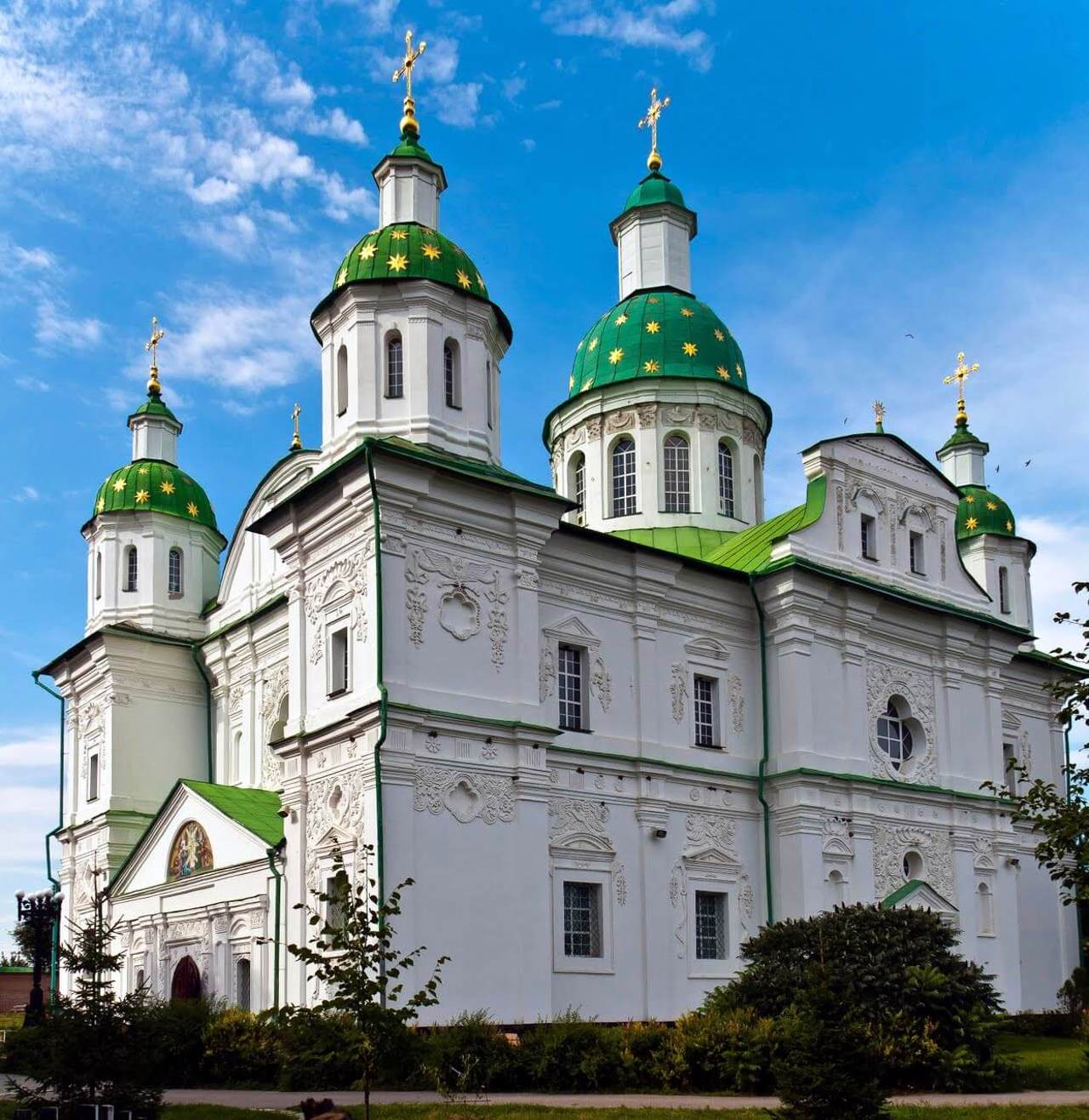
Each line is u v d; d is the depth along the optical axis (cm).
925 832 4153
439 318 3359
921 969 2586
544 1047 2508
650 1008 3438
